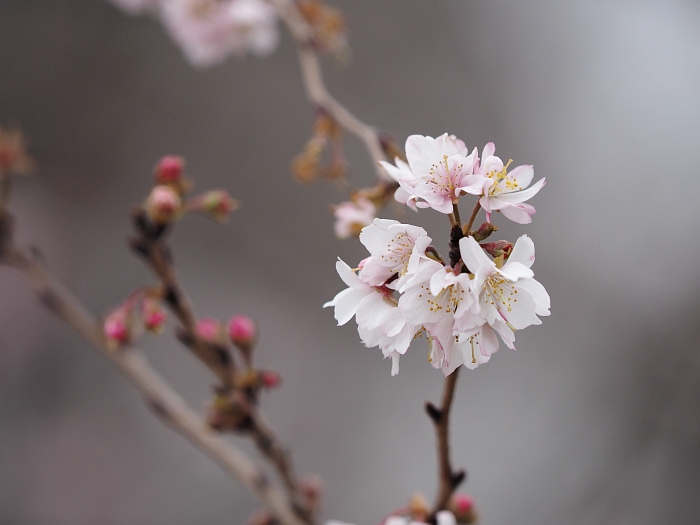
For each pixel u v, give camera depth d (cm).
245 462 85
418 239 72
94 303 189
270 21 127
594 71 197
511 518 148
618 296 176
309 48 105
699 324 169
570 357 172
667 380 165
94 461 166
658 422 159
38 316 177
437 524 76
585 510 149
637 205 184
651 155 187
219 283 191
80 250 194
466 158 72
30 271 88
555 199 186
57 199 198
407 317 72
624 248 181
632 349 171
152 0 139
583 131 192
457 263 72
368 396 174
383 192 84
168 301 83
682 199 182
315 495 85
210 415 83
